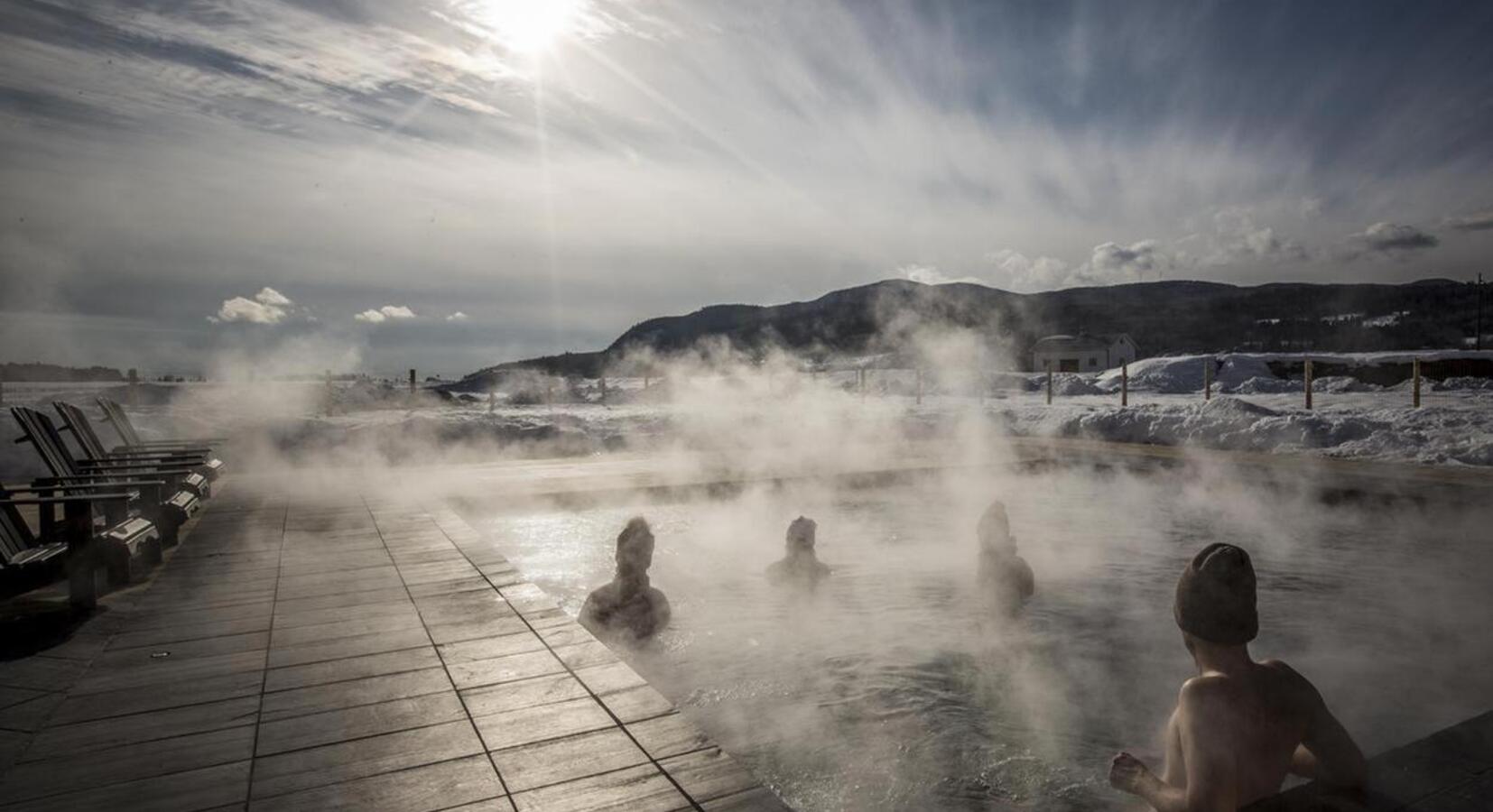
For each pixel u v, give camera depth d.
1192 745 2.01
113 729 2.96
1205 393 25.88
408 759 2.70
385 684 3.40
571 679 3.43
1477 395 23.69
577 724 2.97
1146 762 3.37
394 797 2.44
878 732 3.70
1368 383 28.11
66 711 3.13
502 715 3.05
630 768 2.62
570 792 2.46
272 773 2.60
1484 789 2.07
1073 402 24.89
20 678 3.49
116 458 8.48
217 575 5.42
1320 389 28.06
